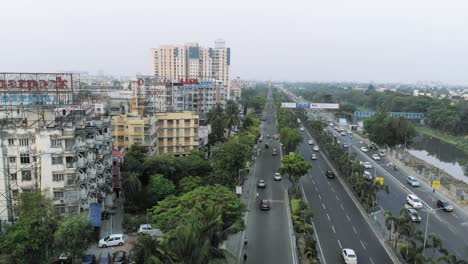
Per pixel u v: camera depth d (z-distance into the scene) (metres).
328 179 99.88
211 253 37.09
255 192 87.56
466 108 192.88
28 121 65.38
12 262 46.06
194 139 115.81
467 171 126.19
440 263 53.59
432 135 194.75
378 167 114.62
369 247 59.25
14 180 60.78
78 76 151.38
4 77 65.75
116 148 97.31
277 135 168.62
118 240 60.59
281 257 55.44
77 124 66.69
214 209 43.25
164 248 37.28
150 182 77.50
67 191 62.12
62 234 50.50
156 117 109.88
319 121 168.12
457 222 71.12
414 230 57.31
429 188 93.50
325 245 59.78
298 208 69.88
